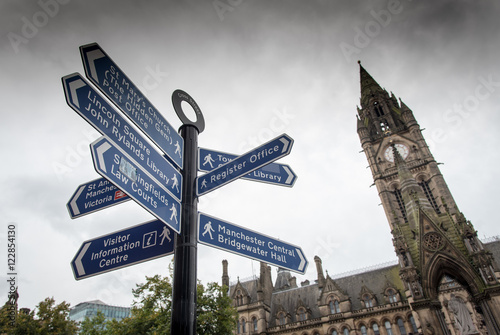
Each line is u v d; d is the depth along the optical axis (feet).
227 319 113.50
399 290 191.83
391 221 210.79
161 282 111.65
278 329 204.13
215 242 19.75
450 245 136.05
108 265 19.80
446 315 158.40
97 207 22.26
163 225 20.33
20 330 104.78
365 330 184.34
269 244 23.03
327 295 202.80
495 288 120.37
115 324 107.24
